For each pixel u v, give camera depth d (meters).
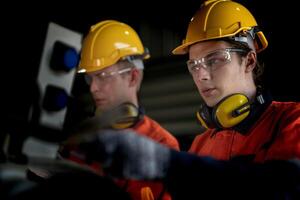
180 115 4.42
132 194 1.64
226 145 1.53
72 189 0.69
